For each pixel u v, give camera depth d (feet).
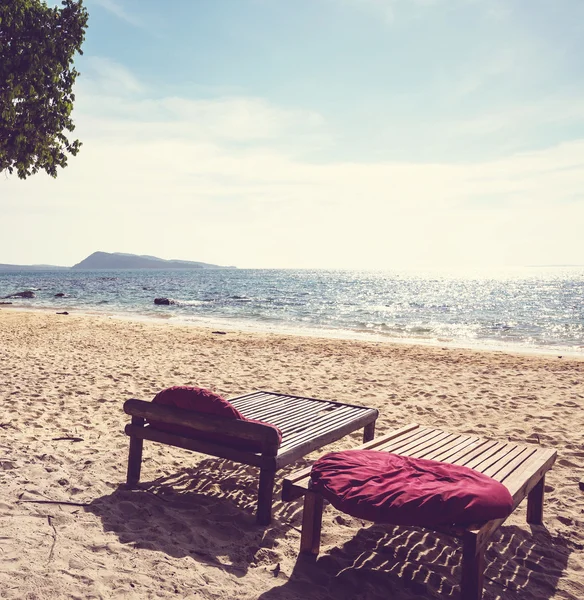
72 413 21.33
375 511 9.09
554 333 71.36
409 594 9.82
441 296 178.91
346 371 34.22
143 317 87.10
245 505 13.73
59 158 50.31
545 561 11.28
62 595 8.77
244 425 12.23
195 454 17.35
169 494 13.96
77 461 15.74
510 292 212.43
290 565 10.65
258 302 132.36
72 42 47.34
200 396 12.80
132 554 10.48
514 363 39.27
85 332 54.03
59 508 12.36
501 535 12.38
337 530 12.37
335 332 68.18
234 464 16.65
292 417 15.66
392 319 90.74
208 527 12.14
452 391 28.78
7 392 24.38
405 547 11.68
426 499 8.95
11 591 8.70
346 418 15.62
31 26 44.45
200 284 271.49
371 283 307.17
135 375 30.22
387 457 11.41
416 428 15.42
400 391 28.50
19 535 10.77
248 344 47.19
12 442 17.13
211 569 10.20
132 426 13.99
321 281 339.57
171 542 11.19
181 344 46.16
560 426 21.86
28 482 13.74
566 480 15.79
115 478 14.67
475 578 8.63
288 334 59.57
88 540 10.88
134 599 8.91
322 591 9.76
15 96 42.63
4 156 45.47
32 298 143.33
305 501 11.05
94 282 299.79
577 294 193.67
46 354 37.42
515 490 10.43
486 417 23.35
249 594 9.44
